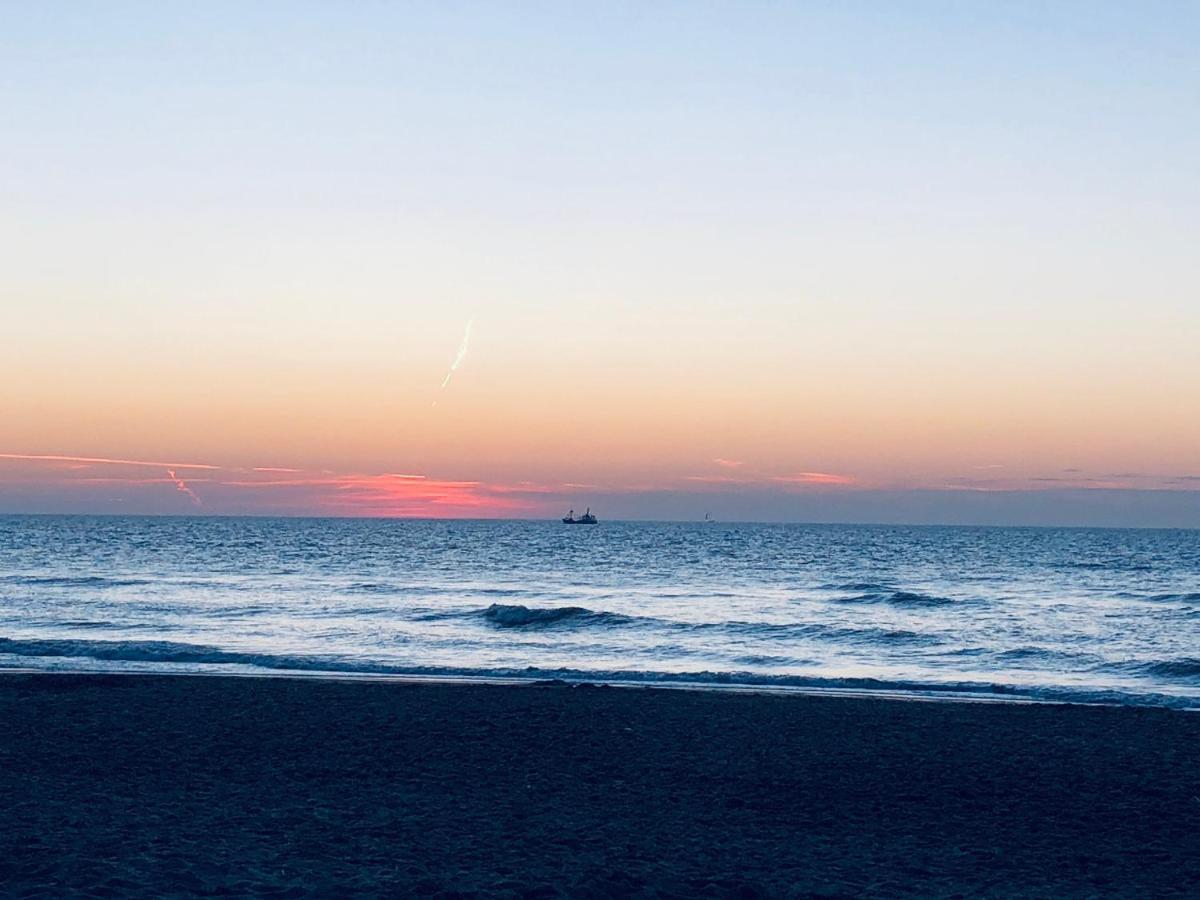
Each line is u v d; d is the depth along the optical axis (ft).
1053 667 106.32
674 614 159.12
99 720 63.31
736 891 31.86
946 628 139.95
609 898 30.66
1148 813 44.57
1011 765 54.24
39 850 33.42
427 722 64.08
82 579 210.59
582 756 55.06
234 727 61.52
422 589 201.67
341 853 34.76
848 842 39.29
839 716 68.95
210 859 33.09
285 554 336.08
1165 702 85.30
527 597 186.80
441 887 30.78
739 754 56.29
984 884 33.94
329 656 108.17
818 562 314.76
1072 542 540.52
